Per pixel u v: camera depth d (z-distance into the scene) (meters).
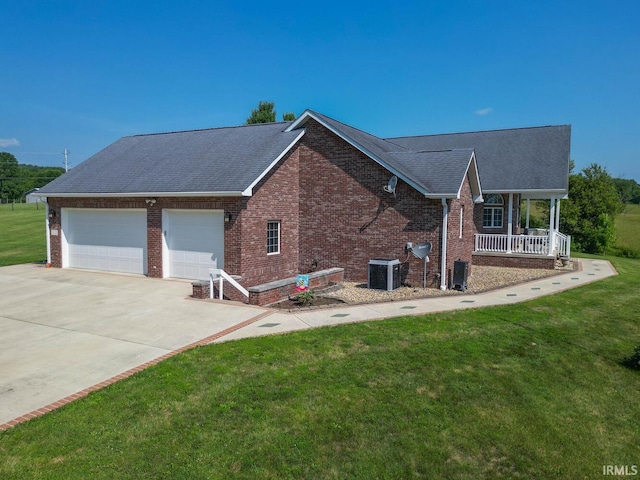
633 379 7.25
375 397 6.36
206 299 12.47
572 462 5.14
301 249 17.12
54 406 6.00
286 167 16.28
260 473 4.74
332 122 16.86
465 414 6.01
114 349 8.28
